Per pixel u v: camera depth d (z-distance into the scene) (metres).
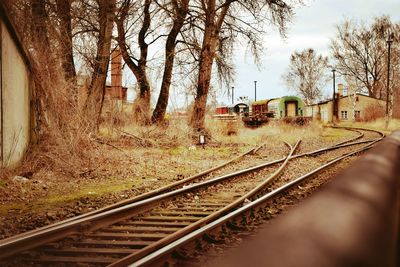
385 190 1.88
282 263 1.05
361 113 89.38
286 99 53.25
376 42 82.94
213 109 32.06
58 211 9.68
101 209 9.12
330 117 92.56
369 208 1.46
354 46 83.62
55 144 16.50
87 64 22.61
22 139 16.53
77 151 16.45
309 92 104.06
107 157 17.30
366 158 2.80
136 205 9.27
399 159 3.89
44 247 6.85
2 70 13.69
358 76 84.50
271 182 13.67
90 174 15.20
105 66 22.64
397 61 80.88
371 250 1.19
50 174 14.70
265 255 1.08
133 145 23.09
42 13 18.73
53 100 17.23
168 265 5.98
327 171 16.50
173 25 29.22
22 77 16.61
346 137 38.62
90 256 6.64
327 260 1.06
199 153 23.06
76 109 17.89
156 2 28.27
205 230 7.29
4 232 7.94
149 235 7.64
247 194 10.95
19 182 12.88
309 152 22.88
